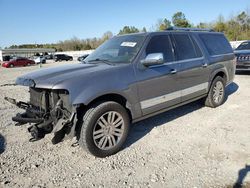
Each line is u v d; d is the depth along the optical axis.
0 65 43.50
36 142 4.54
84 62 4.77
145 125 5.26
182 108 6.34
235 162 3.63
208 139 4.46
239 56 11.22
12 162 3.85
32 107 4.27
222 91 6.40
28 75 4.13
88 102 3.61
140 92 4.27
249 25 64.12
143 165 3.68
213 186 3.11
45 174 3.52
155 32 4.80
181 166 3.60
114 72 3.98
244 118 5.48
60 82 3.57
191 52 5.40
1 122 5.61
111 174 3.48
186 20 58.66
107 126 3.92
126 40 4.82
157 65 4.56
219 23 61.84
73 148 4.29
